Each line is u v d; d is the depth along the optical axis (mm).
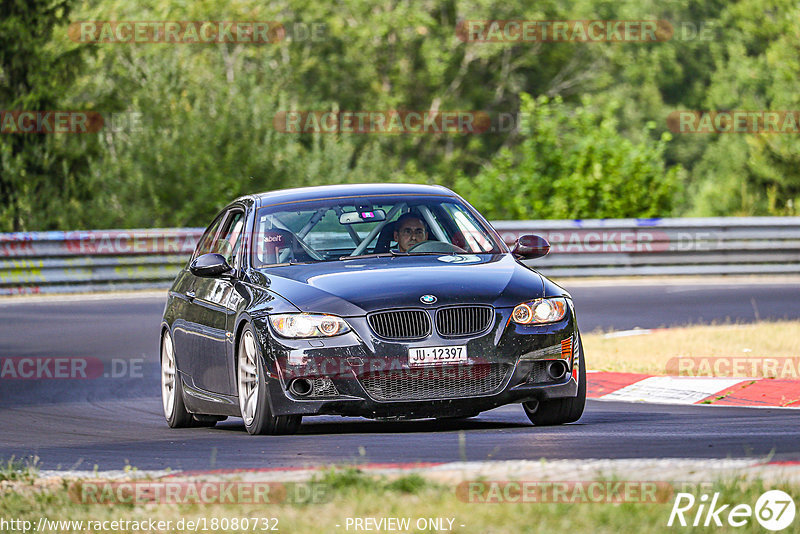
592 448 22094
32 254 69188
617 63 173000
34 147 100750
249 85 114875
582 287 68125
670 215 92812
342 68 162250
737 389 33344
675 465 18953
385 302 25359
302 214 29391
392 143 158375
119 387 39781
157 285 72500
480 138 167875
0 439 29266
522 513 15352
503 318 25594
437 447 22906
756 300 59094
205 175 103125
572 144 96062
